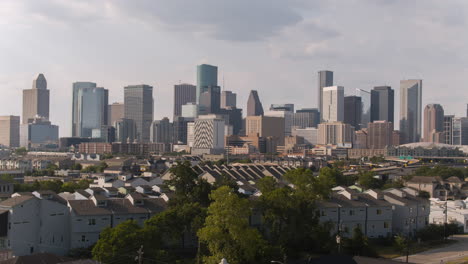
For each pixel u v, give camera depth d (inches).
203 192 6205.7
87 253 5388.8
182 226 5452.8
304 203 5940.0
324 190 6205.7
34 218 5383.9
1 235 5118.1
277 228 5816.9
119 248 4598.9
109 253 4574.3
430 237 7121.1
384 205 6978.4
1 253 4830.2
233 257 4633.4
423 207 7509.8
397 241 6304.1
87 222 5580.7
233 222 4662.9
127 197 6230.3
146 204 6122.1
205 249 5354.3
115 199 6141.7
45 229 5457.7
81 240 5546.3
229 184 6707.7
